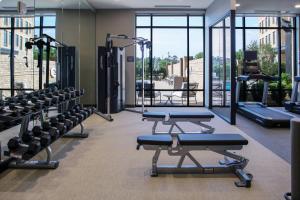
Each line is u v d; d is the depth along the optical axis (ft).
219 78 30.07
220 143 12.05
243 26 34.60
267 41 34.96
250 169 13.32
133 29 34.58
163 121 19.07
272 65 35.24
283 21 34.71
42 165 13.37
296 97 29.19
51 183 11.68
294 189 9.66
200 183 11.69
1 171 12.82
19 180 11.99
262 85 35.19
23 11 17.28
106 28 34.58
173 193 10.74
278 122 22.65
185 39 35.78
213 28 32.30
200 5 32.32
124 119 26.76
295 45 34.96
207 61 34.12
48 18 21.61
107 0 30.55
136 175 12.56
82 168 13.43
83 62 30.40
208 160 14.56
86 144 17.70
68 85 26.13
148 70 35.83
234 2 23.40
